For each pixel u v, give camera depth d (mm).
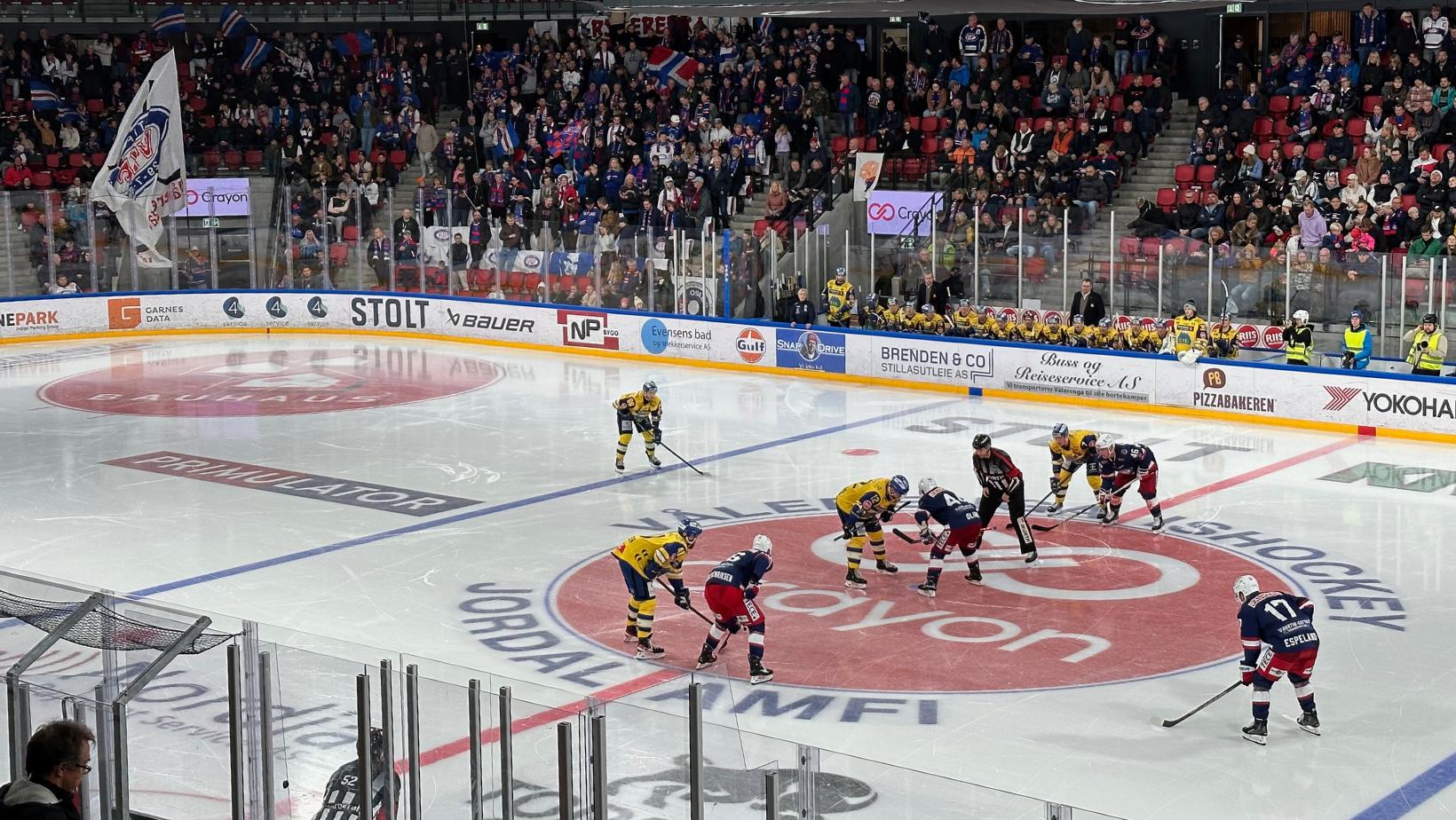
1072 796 11031
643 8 32625
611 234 32625
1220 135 30750
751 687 13383
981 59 35094
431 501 20297
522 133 38906
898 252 29750
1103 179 30922
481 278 34625
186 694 8922
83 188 35188
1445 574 16484
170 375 30672
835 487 20828
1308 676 12094
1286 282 25812
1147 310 27109
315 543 18188
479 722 8055
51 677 9477
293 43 40344
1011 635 14727
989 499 17188
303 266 36594
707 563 17297
